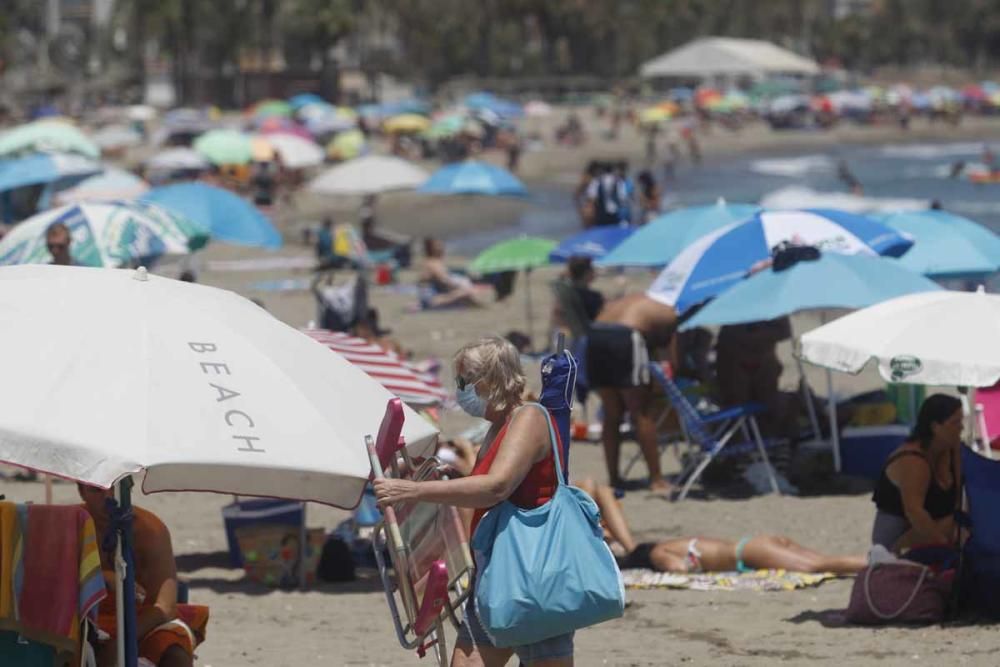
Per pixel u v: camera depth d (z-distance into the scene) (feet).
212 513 105.40
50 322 42.70
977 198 431.43
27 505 43.55
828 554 89.40
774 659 65.87
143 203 118.62
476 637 46.85
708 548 85.81
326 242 262.06
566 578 45.39
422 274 263.90
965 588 70.90
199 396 41.68
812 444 112.06
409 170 268.21
